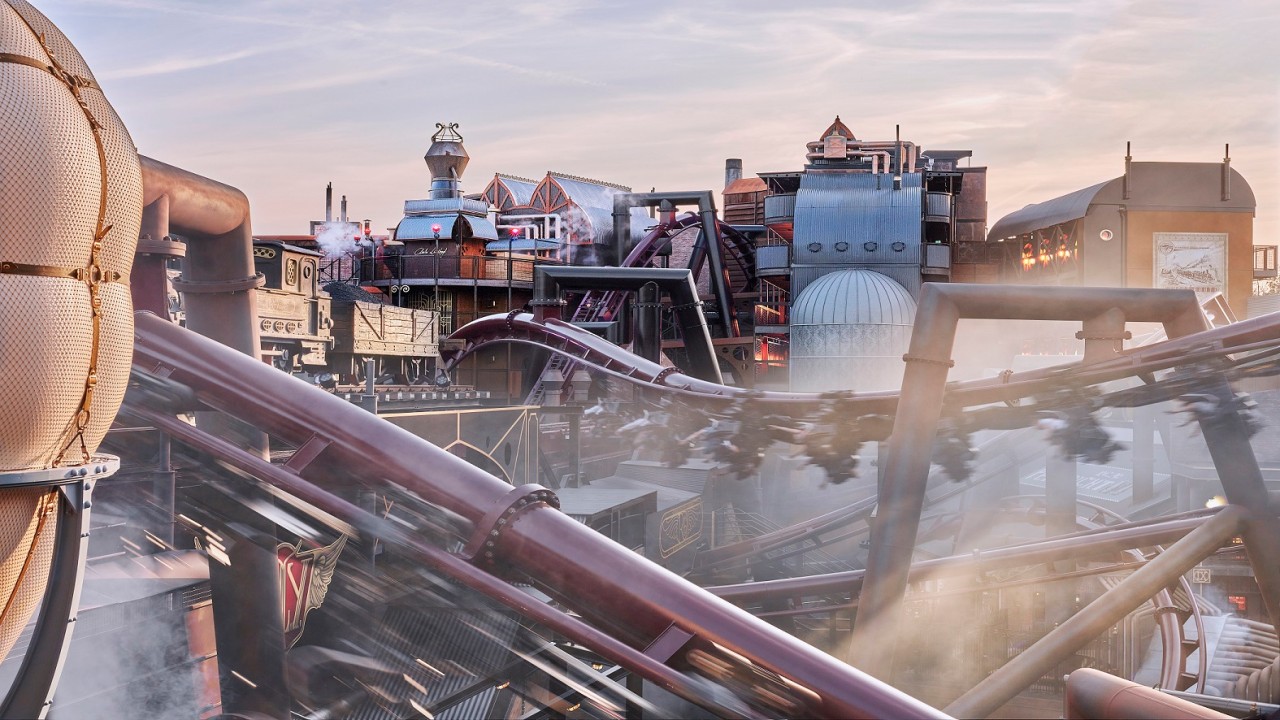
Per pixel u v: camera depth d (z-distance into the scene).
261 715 8.55
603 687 9.27
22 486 3.88
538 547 5.62
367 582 11.09
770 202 89.25
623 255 89.12
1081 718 4.21
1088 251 78.06
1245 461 16.25
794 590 17.02
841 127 97.56
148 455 8.73
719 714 4.77
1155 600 26.75
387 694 10.41
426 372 49.94
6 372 3.74
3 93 3.77
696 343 42.66
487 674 9.73
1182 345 15.74
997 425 18.02
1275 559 16.48
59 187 3.91
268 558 8.64
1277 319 15.25
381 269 72.25
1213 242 76.62
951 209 89.00
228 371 6.91
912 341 15.64
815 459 22.48
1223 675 25.78
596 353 39.09
